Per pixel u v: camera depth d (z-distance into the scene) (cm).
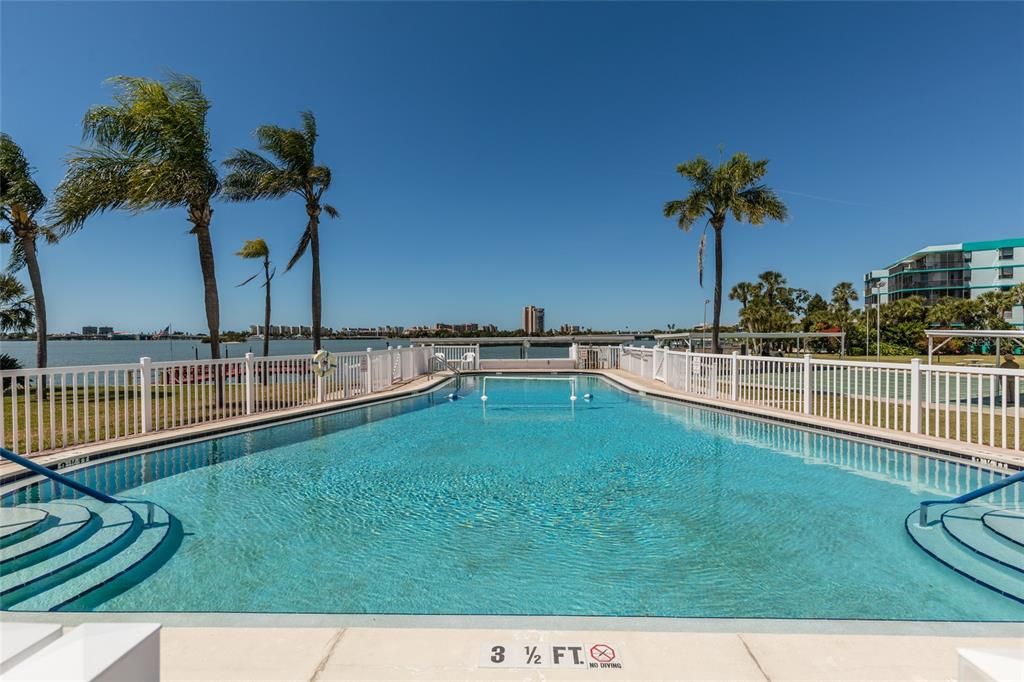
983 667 118
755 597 311
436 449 724
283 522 445
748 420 946
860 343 4991
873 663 214
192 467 623
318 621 255
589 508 478
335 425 902
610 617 254
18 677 111
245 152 1208
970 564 344
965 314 4603
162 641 230
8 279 1861
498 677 203
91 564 348
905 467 618
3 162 1277
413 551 381
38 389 590
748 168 1495
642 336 3662
